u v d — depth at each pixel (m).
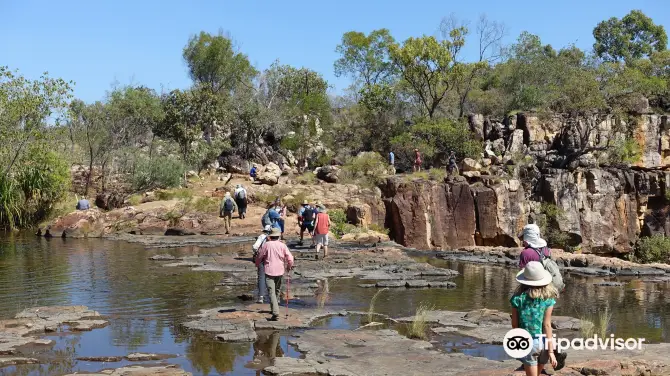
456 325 11.31
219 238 27.30
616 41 91.69
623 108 49.00
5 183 31.55
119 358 9.01
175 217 30.20
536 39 64.94
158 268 18.36
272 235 11.65
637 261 46.47
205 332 10.63
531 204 44.12
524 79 60.94
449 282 16.06
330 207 34.09
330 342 9.95
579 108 47.72
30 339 9.92
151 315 11.95
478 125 49.97
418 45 53.31
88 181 43.53
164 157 45.22
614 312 13.09
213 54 67.00
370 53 73.38
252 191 35.50
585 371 7.72
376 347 9.66
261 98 64.62
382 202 38.22
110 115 49.78
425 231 38.47
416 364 8.72
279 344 9.93
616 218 46.69
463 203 40.09
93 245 25.09
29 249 23.47
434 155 49.09
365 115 57.22
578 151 46.16
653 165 49.19
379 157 46.78
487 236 40.03
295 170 54.69
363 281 16.50
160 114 53.22
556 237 43.59
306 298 13.97
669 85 56.25
